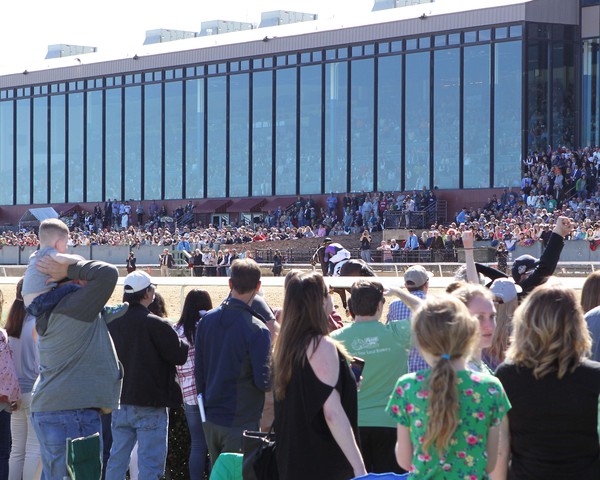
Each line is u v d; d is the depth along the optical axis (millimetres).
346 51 53750
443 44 50031
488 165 48750
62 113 65812
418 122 51156
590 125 48000
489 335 5809
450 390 4422
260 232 49375
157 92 61625
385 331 6668
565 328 4703
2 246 55688
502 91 48250
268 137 57125
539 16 47469
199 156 60062
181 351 7742
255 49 57219
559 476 4719
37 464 8281
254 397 6910
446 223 49344
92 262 6422
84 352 6539
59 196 66125
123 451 7852
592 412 4691
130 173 63031
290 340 5355
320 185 55156
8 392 7777
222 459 6285
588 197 41906
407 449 4641
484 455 4523
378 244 46531
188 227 58125
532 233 36406
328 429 5410
